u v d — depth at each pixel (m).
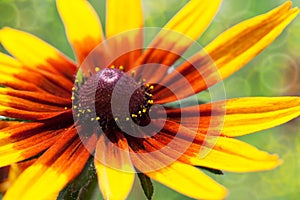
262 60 0.39
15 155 0.28
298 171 0.39
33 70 0.30
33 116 0.28
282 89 0.39
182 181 0.26
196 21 0.30
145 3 0.38
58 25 0.38
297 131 0.39
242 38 0.29
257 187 0.38
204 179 0.26
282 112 0.28
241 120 0.28
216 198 0.25
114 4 0.30
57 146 0.28
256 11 0.39
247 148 0.27
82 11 0.31
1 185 0.30
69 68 0.30
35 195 0.26
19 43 0.30
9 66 0.30
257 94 0.39
